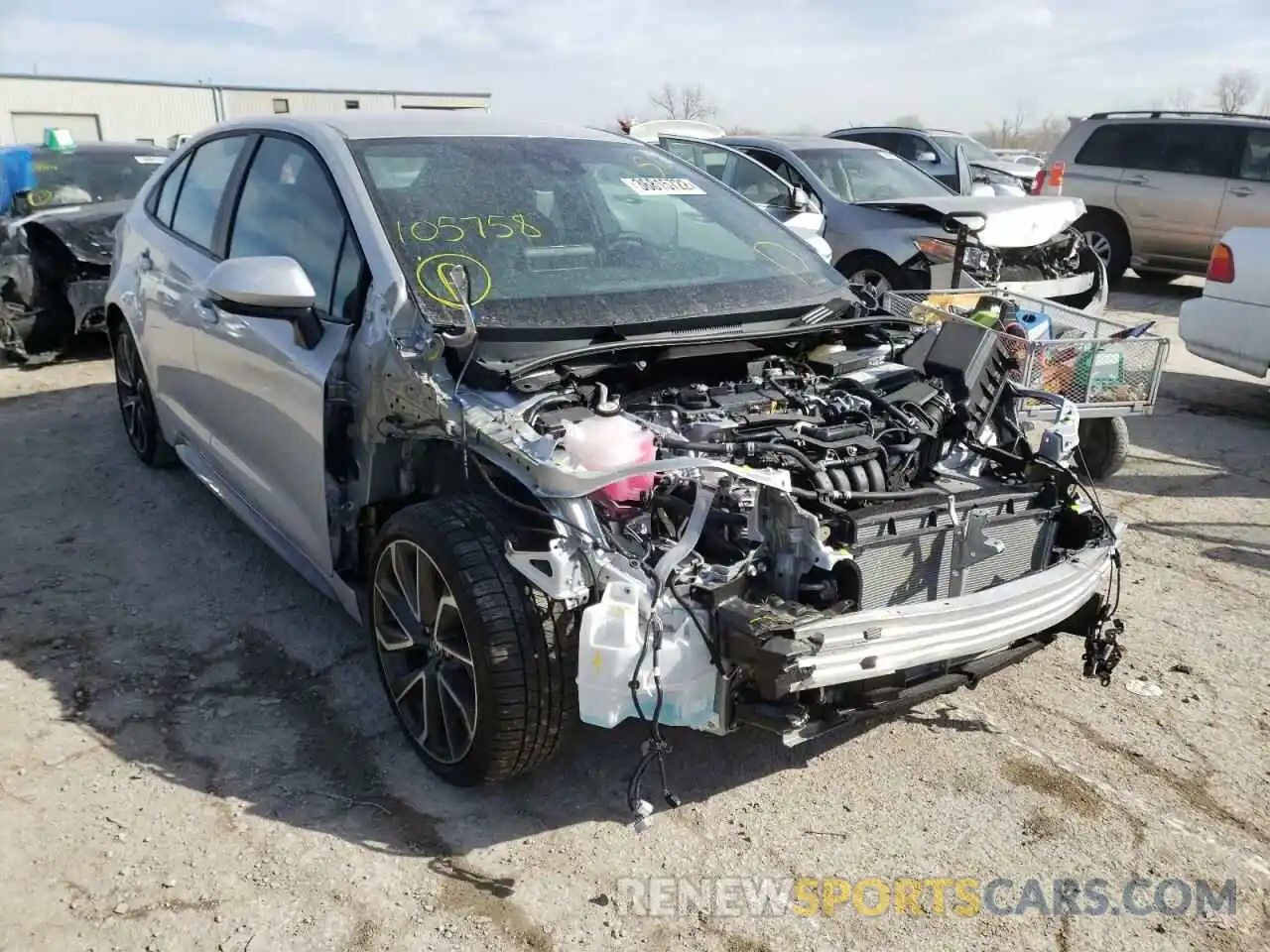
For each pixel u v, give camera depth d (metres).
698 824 2.88
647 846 2.78
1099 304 8.06
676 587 2.51
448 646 2.85
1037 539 3.27
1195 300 7.07
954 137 16.56
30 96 34.75
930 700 3.51
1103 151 12.00
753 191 9.06
